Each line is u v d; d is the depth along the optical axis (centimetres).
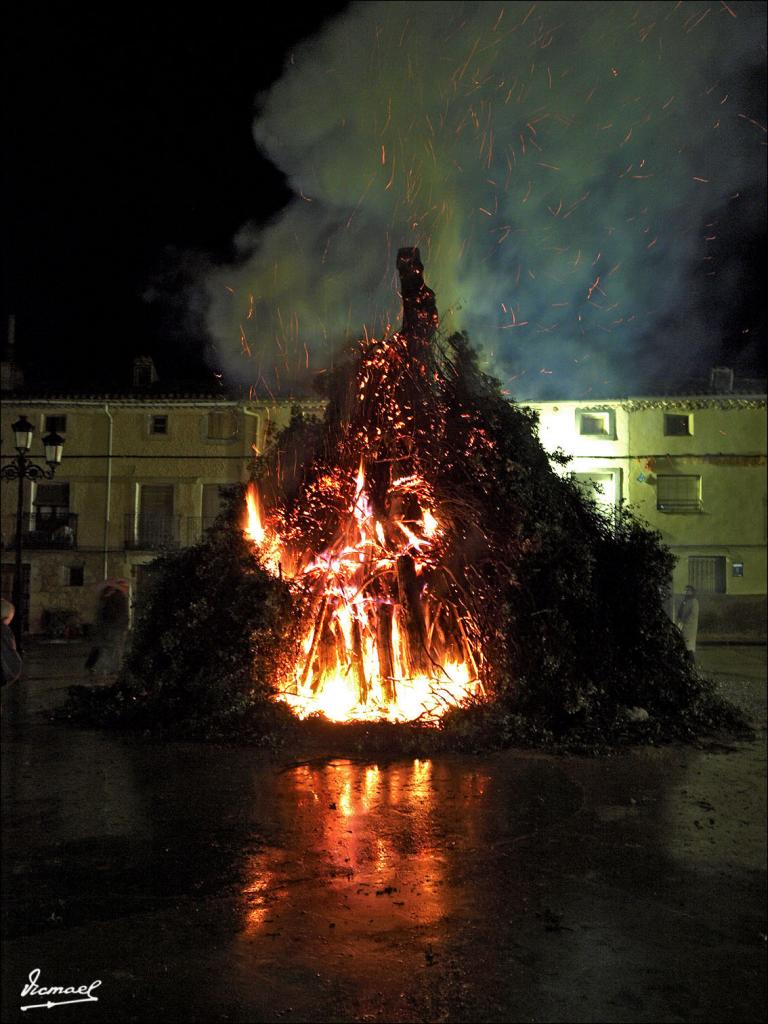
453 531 957
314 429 1079
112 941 378
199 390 3516
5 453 3488
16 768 699
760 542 3272
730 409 3284
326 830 538
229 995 335
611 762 768
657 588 984
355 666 927
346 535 990
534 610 890
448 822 564
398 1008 330
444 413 972
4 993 333
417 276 1026
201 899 426
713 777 720
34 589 3425
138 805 589
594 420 3297
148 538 3431
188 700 883
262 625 903
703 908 436
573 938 396
